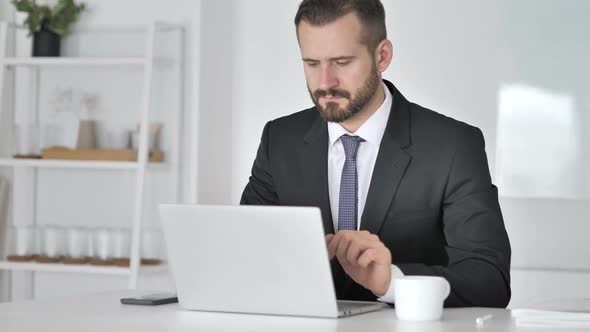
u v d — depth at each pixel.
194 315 1.75
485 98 4.01
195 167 4.02
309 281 1.69
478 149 2.23
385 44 2.22
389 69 4.09
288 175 2.34
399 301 1.68
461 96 4.03
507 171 4.00
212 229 1.75
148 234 4.02
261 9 4.16
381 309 1.86
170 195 4.20
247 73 4.18
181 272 1.81
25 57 4.09
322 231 1.64
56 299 2.00
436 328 1.56
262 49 4.17
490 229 2.08
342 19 2.09
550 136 3.96
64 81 4.32
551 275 3.83
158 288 4.20
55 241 4.03
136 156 4.04
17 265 4.01
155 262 4.03
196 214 1.76
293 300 1.72
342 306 1.85
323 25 2.10
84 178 4.34
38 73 4.35
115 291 2.17
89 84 4.30
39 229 4.08
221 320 1.68
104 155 4.04
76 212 4.34
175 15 4.23
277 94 4.16
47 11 4.16
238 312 1.78
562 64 3.94
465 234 2.09
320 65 2.13
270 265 1.72
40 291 4.36
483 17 4.00
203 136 4.07
